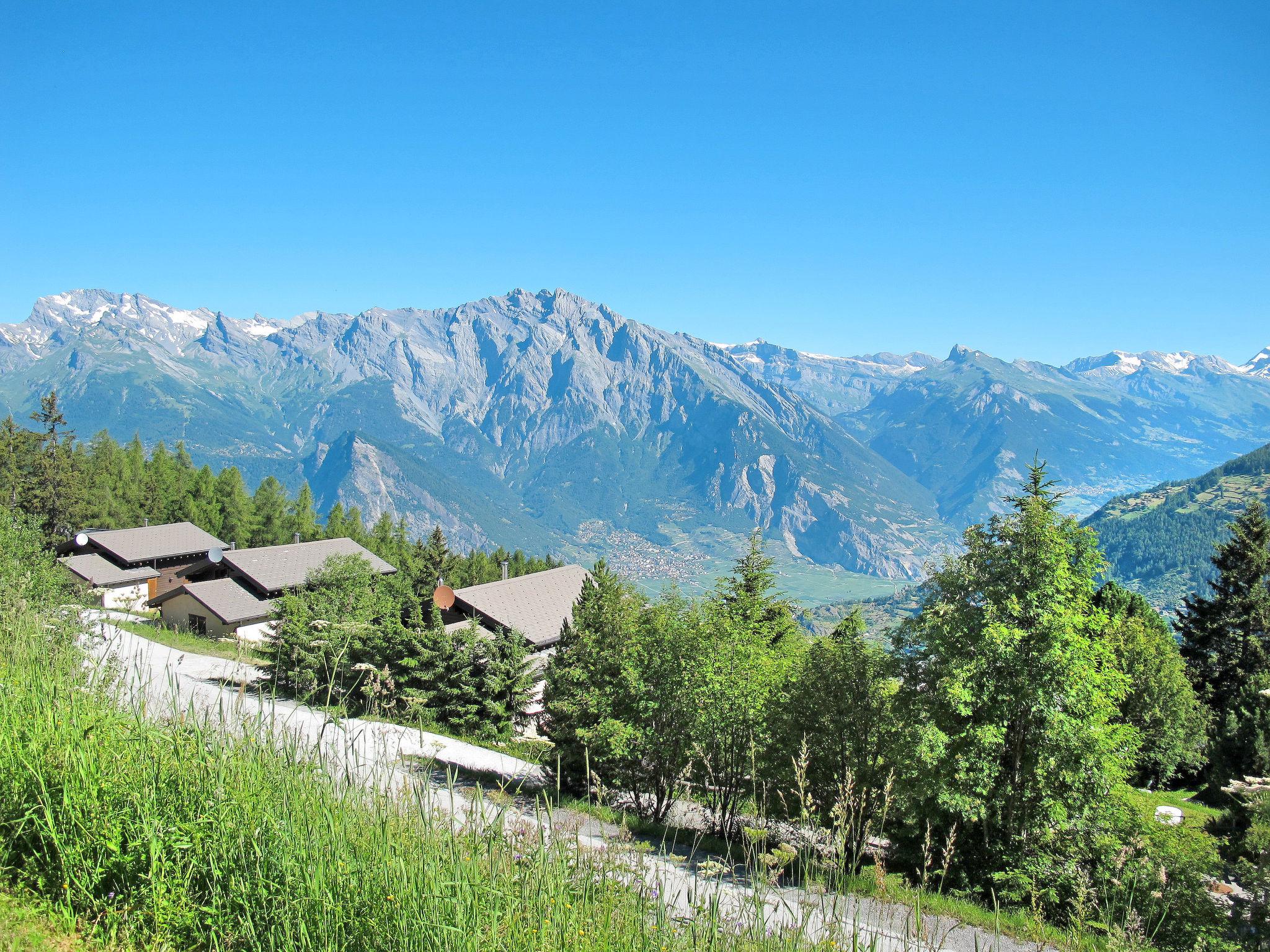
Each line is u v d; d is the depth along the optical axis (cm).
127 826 744
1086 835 2023
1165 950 1408
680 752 2216
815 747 2102
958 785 2050
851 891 810
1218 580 5909
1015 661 2117
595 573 3775
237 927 680
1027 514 2222
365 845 709
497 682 3369
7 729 859
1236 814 2833
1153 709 4459
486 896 661
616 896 726
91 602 2225
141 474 10450
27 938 656
